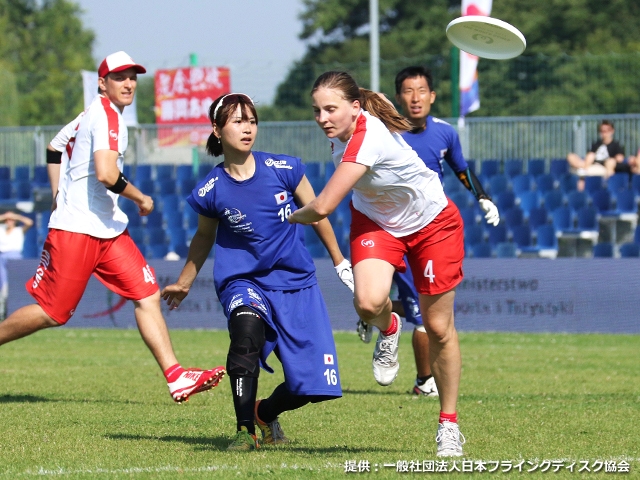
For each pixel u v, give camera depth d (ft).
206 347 84.48
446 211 35.42
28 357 76.07
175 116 152.25
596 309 95.30
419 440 40.27
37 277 46.68
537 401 51.88
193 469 33.14
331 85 33.76
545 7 285.64
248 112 36.70
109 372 65.87
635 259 94.48
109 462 34.73
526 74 194.18
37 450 37.04
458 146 55.83
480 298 98.12
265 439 39.78
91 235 45.47
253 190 37.42
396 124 35.12
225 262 38.32
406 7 332.80
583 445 38.45
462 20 38.42
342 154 35.81
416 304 55.06
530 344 86.07
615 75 185.06
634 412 47.65
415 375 67.05
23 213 136.77
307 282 38.42
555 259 96.37
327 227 39.32
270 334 38.37
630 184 132.77
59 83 232.73
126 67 45.68
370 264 35.14
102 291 105.50
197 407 50.19
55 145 48.03
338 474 32.32
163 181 144.46
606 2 287.48
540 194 133.18
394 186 34.42
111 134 44.52
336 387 37.63
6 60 342.64
